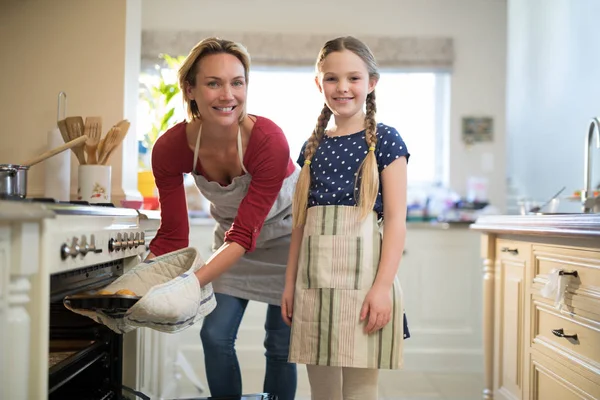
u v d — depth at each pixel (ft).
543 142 14.62
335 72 5.51
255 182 5.84
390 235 5.32
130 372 6.91
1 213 3.28
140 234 6.56
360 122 5.70
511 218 7.79
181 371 11.13
